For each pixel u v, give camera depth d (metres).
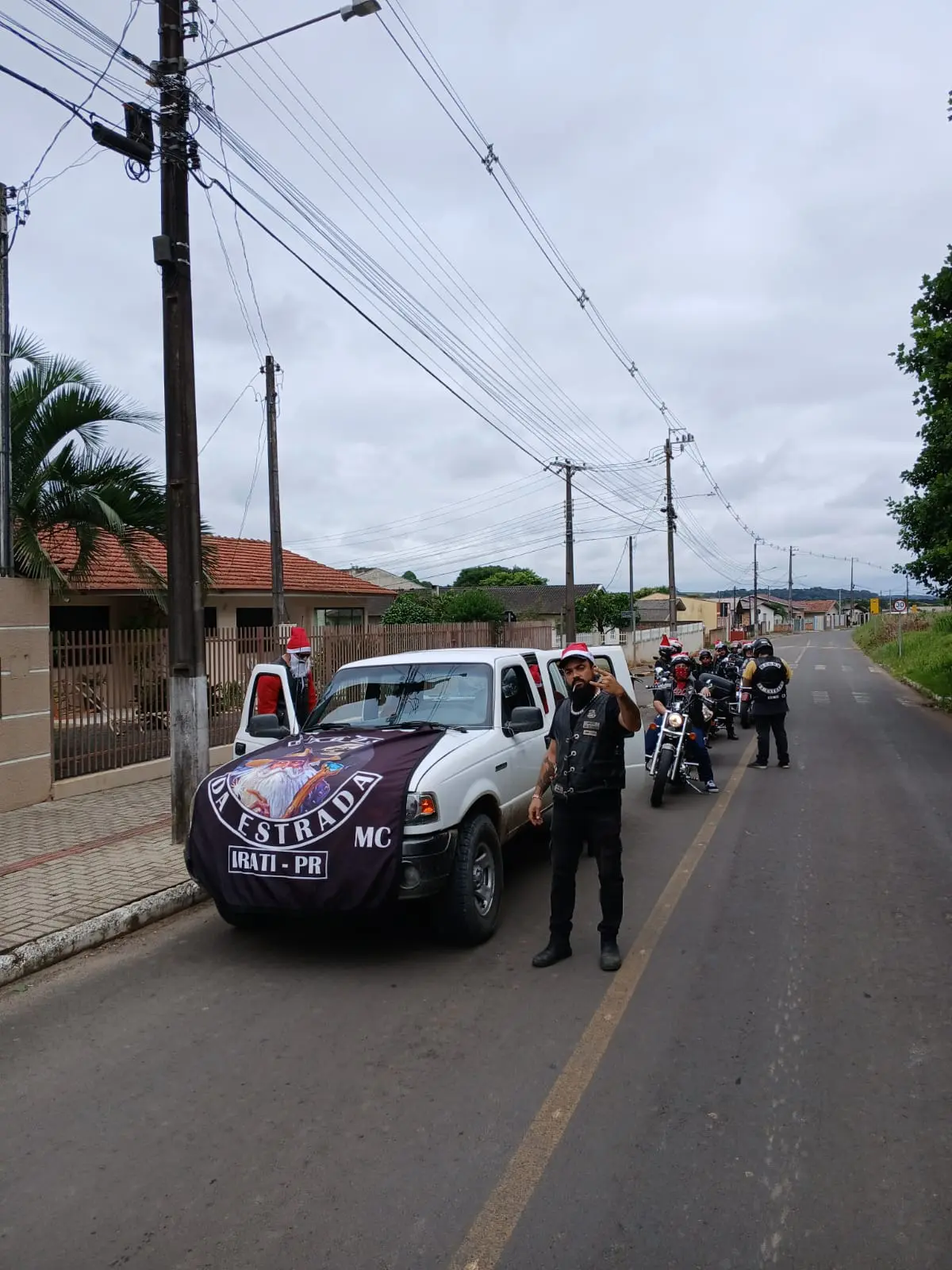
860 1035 4.33
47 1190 3.28
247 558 24.02
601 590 51.34
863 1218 2.99
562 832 5.33
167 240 7.81
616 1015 4.59
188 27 7.95
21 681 9.45
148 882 6.80
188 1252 2.91
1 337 10.12
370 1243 2.92
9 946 5.50
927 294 16.66
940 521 17.92
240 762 5.90
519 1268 2.79
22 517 10.21
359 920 5.75
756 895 6.59
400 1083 3.96
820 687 28.45
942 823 8.95
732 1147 3.41
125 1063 4.27
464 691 6.79
